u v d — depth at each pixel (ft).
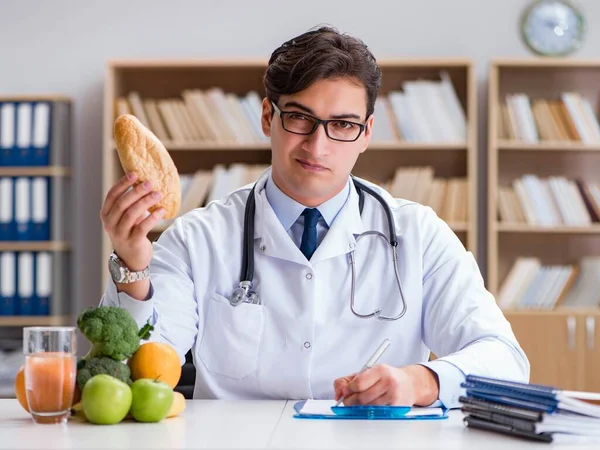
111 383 4.40
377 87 5.77
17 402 5.29
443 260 6.18
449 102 14.51
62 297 14.88
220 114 14.74
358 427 4.39
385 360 6.01
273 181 6.14
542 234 15.07
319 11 15.33
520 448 3.92
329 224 6.11
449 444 3.96
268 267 6.04
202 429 4.31
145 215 5.04
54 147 14.62
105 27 15.52
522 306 14.53
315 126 5.56
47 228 14.49
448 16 15.21
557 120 14.57
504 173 15.11
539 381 13.75
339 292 6.03
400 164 15.10
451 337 5.86
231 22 15.42
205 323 6.06
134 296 5.26
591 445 4.01
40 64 15.56
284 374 5.90
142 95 15.38
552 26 15.03
